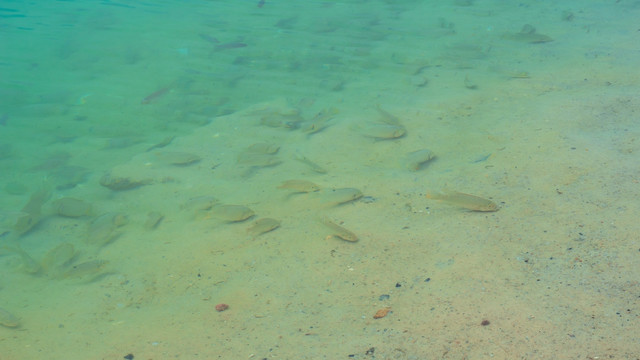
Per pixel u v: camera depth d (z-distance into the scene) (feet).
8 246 7.34
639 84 9.12
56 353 5.50
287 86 11.50
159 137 9.97
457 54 12.12
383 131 8.66
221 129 9.98
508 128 8.29
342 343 5.07
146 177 8.63
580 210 6.11
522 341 4.77
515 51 11.94
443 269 5.67
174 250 6.79
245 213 7.12
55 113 11.02
